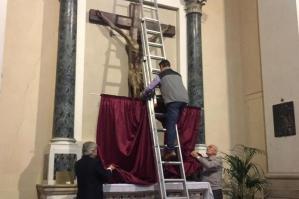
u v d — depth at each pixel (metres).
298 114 6.79
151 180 5.56
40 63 6.49
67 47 6.36
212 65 8.20
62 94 6.18
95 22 7.07
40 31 6.59
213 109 7.99
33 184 6.05
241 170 7.09
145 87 6.08
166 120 5.66
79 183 4.77
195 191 5.84
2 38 5.12
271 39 7.55
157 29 7.53
